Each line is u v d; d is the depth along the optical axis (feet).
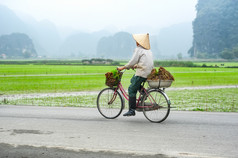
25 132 32.48
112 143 27.91
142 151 25.26
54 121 39.17
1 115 43.98
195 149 25.96
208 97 80.59
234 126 36.29
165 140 29.17
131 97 39.81
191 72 341.41
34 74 256.73
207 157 23.62
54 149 25.81
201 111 50.11
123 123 38.14
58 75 239.09
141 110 39.91
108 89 41.83
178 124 37.52
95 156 23.86
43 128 34.63
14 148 26.07
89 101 67.77
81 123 37.91
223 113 47.50
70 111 48.70
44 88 112.16
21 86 121.90
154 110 38.75
